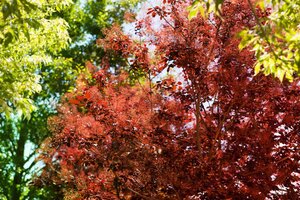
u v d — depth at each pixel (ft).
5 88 20.56
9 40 15.03
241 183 26.07
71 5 55.88
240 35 16.69
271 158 26.43
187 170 25.85
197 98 28.68
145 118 27.40
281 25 16.75
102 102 28.32
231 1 27.76
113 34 30.89
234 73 27.48
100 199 27.71
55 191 43.60
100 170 28.35
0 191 53.88
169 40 28.99
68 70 52.75
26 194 57.47
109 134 27.40
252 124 27.48
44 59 33.42
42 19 31.17
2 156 54.80
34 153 52.80
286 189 26.63
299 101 27.40
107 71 31.45
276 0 16.99
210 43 28.60
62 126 29.86
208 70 28.07
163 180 26.35
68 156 28.84
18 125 55.47
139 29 30.09
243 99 27.27
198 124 27.40
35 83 28.68
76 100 28.89
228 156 26.08
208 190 24.82
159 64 30.48
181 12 28.99
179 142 27.68
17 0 14.06
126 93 29.48
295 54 16.22
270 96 27.37
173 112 28.76
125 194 28.14
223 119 27.48
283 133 27.48
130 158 27.09
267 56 17.24
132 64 30.37
